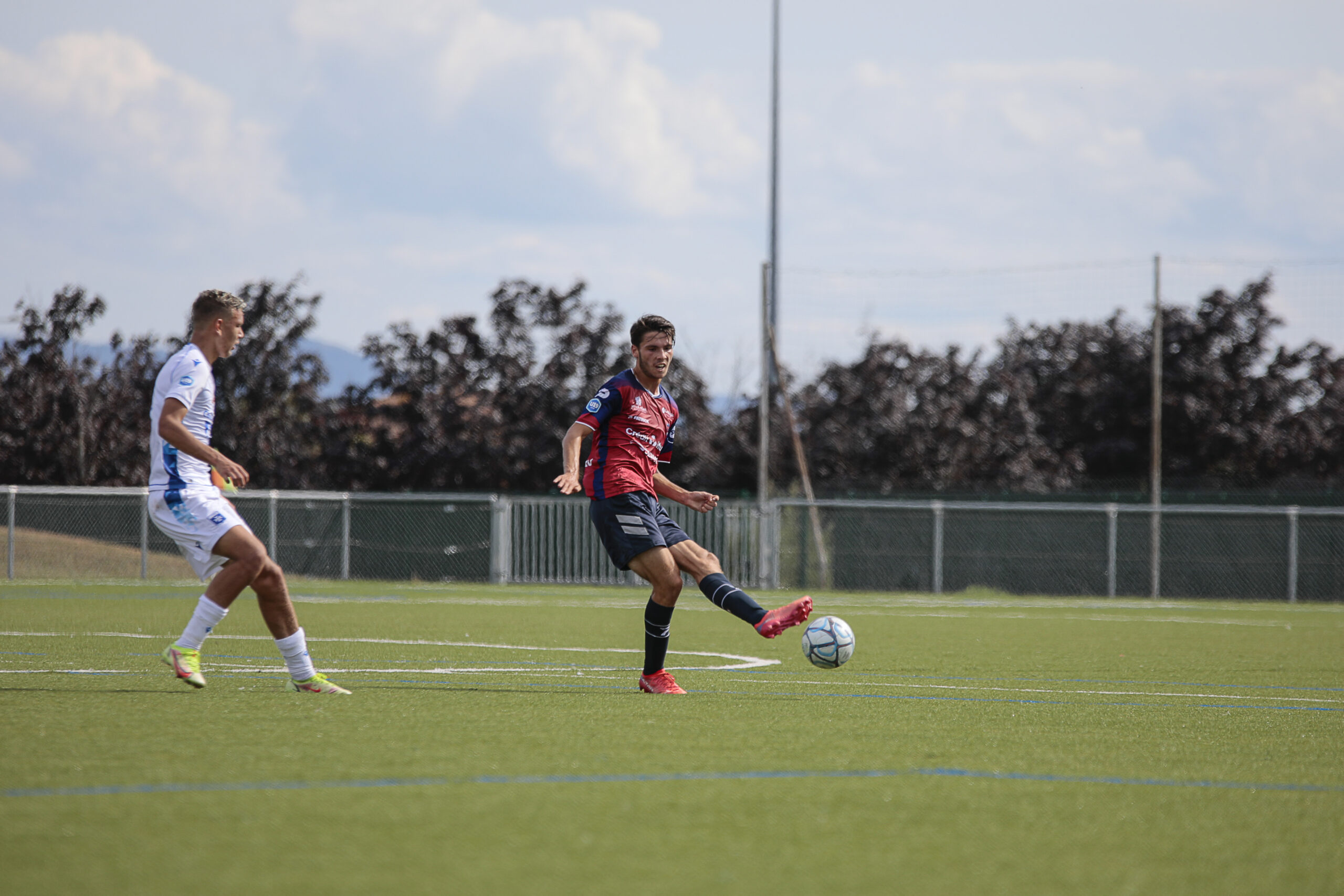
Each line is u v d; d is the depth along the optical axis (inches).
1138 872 526.6
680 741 828.6
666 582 1123.3
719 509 3914.9
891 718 970.7
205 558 1064.8
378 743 799.7
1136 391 5162.4
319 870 506.0
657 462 1180.5
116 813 596.1
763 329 3966.5
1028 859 543.2
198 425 1059.3
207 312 1071.0
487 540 4030.5
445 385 4825.3
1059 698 1159.0
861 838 572.1
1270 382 5137.8
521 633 1937.7
